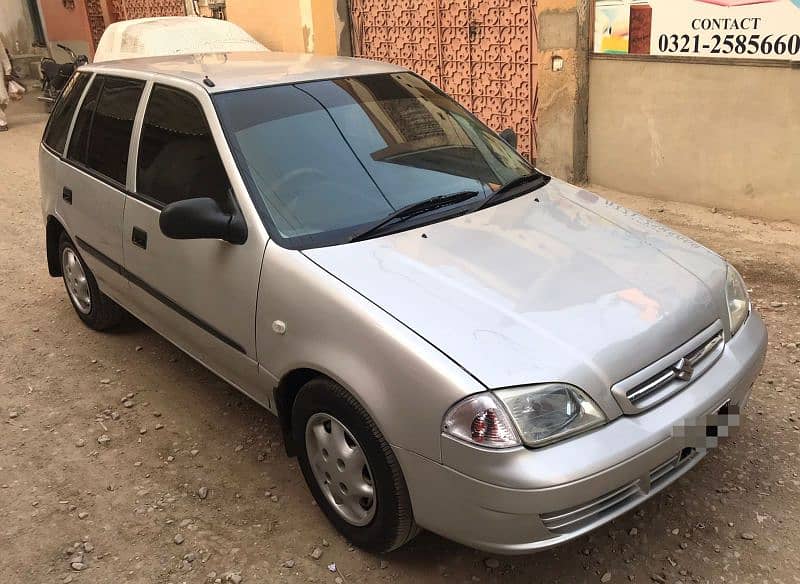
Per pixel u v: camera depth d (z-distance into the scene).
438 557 2.83
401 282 2.68
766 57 5.54
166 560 2.90
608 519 2.41
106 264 4.19
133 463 3.52
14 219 7.58
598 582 2.68
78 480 3.41
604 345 2.44
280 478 3.35
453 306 2.56
